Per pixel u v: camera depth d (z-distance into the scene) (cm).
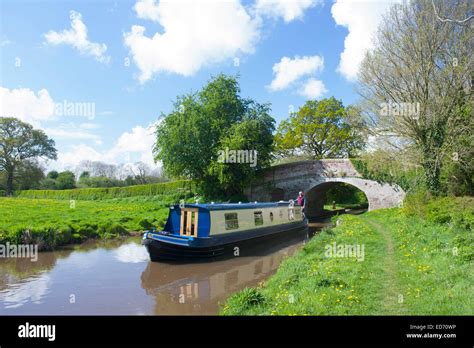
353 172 3600
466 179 2358
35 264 1686
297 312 781
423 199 2181
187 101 3816
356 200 5931
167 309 1066
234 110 3888
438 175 2428
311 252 1549
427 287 884
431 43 2427
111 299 1176
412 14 2559
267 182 4006
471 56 2330
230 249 1983
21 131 6919
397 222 2248
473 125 2289
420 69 2478
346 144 4975
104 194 5925
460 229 1491
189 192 4659
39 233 2053
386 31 2688
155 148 3912
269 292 1009
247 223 2192
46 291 1259
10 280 1409
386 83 2702
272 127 4034
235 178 3712
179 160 3700
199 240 1758
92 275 1494
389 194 3400
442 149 2370
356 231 1966
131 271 1570
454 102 2391
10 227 2044
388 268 1140
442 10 2400
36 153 7138
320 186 4003
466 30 2367
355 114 3080
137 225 2747
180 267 1655
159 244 1686
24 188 7275
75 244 2230
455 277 902
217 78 3975
